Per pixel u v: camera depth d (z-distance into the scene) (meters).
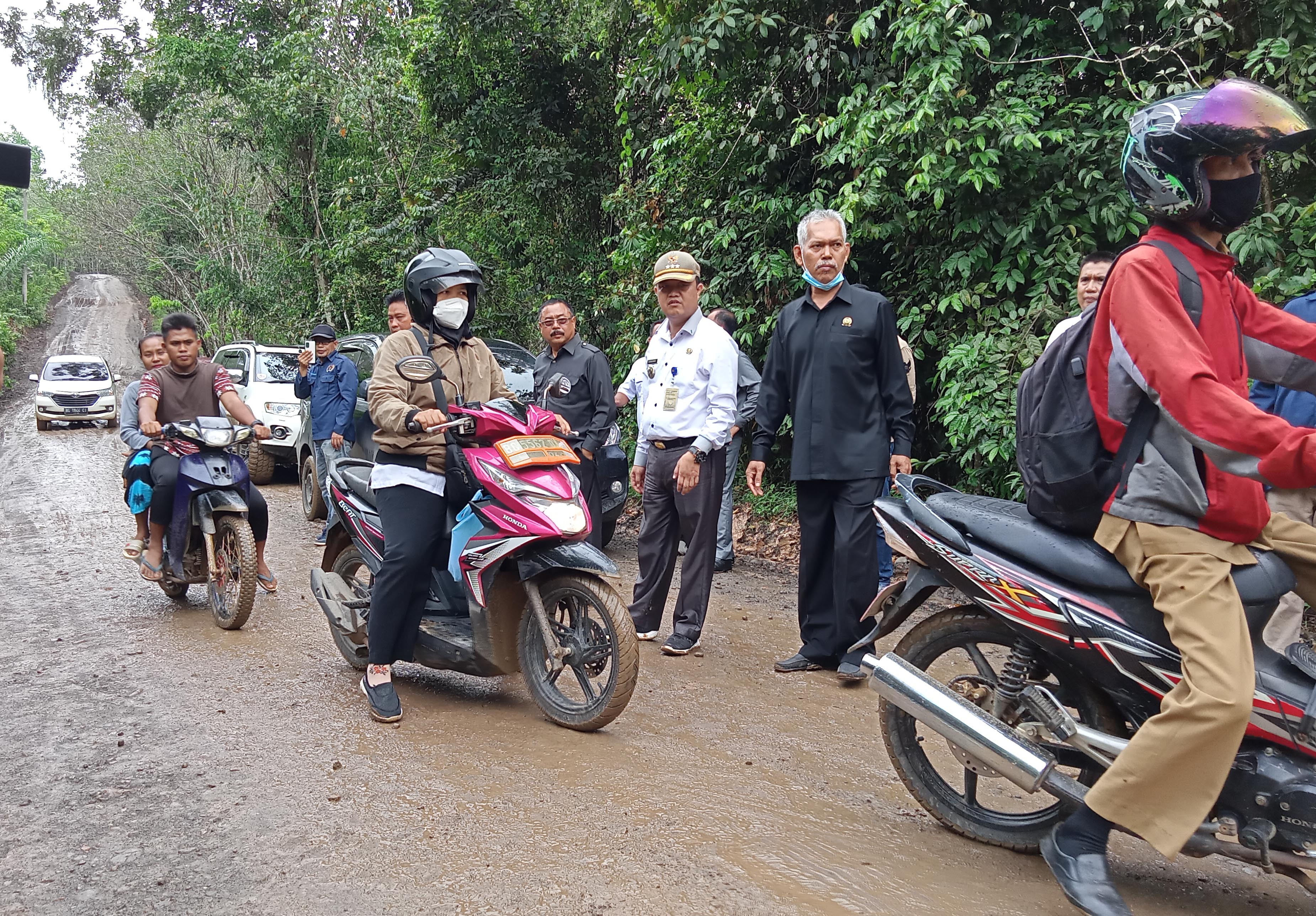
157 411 6.00
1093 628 2.72
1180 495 2.50
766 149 8.82
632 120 11.59
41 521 9.76
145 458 6.16
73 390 21.16
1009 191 7.09
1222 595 2.46
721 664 5.24
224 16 24.20
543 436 4.23
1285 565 2.64
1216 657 2.41
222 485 5.75
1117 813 2.51
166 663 5.08
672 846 3.07
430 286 4.35
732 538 8.43
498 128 12.79
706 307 9.01
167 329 5.95
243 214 28.38
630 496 10.71
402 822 3.22
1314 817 2.42
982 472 7.08
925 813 3.40
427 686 4.80
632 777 3.65
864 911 2.71
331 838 3.10
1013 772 2.80
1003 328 7.00
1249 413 2.26
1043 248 7.08
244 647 5.39
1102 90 7.36
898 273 8.23
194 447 5.84
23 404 29.17
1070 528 2.81
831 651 5.07
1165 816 2.45
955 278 7.45
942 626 3.22
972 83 7.34
